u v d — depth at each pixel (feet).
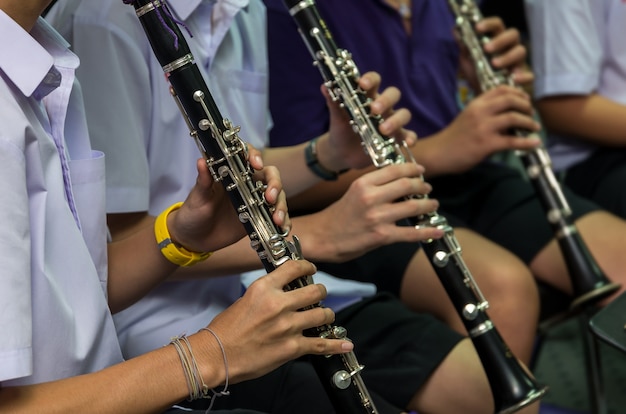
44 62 6.72
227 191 7.60
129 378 6.51
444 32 13.20
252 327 6.74
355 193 9.11
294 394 8.79
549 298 12.65
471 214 13.20
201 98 7.42
